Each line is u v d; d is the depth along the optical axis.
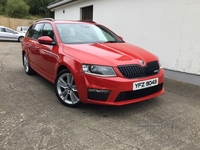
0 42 18.06
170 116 3.25
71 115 3.19
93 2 9.09
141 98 3.26
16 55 9.70
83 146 2.41
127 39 7.26
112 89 2.97
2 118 3.03
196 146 2.46
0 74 5.70
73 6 11.20
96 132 2.72
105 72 2.98
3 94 4.05
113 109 3.46
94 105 3.59
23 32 20.95
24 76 5.55
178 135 2.70
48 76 4.23
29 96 3.98
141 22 6.55
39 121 2.97
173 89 4.71
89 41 4.05
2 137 2.54
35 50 4.78
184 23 5.24
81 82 3.10
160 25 5.91
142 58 3.33
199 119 3.16
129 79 3.04
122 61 3.11
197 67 5.05
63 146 2.40
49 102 3.70
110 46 3.74
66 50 3.57
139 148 2.40
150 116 3.23
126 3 7.09
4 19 26.00
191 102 3.89
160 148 2.41
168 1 5.57
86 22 4.85
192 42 5.11
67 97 3.52
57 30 4.13
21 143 2.44
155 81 3.36
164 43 5.86
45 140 2.51
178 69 5.55
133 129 2.82
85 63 3.07
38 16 39.44
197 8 4.89
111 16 7.98
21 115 3.14
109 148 2.38
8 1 35.03
